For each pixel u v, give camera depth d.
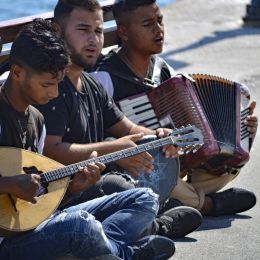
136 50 9.81
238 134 9.73
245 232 9.29
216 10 21.58
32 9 26.20
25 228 7.20
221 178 9.91
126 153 7.96
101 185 8.31
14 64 7.30
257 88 15.48
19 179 7.08
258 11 20.22
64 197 7.73
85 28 8.69
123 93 9.73
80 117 8.56
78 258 7.41
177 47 18.16
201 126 9.50
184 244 8.83
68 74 8.57
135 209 7.77
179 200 9.52
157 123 9.65
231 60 17.34
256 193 10.60
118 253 7.61
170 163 9.11
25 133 7.48
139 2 9.73
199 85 9.75
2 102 7.34
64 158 8.32
